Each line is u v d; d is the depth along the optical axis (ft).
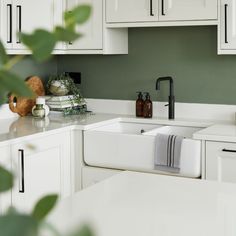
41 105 12.34
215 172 9.84
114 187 5.50
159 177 5.98
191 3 10.93
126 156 10.68
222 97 11.98
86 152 11.13
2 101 0.85
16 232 0.76
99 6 12.01
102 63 13.37
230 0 10.51
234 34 10.57
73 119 12.12
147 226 4.11
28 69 13.00
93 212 4.52
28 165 9.80
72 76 13.76
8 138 9.30
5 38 10.70
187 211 4.57
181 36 12.31
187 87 12.34
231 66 11.82
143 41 12.78
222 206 4.73
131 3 11.61
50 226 0.86
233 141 9.59
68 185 11.19
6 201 9.38
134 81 12.98
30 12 11.27
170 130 11.90
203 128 11.52
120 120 12.44
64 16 0.91
